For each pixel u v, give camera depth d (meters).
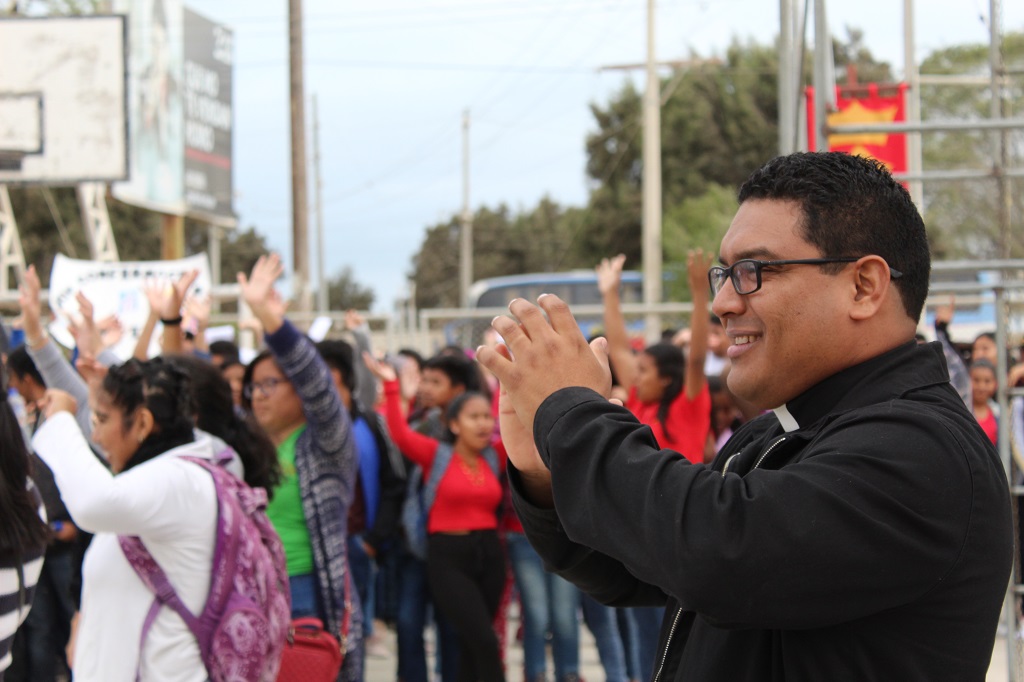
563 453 1.51
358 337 7.28
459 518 5.39
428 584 5.82
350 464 4.37
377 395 8.02
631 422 1.53
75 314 7.85
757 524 1.39
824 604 1.40
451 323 12.62
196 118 15.90
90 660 3.01
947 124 3.87
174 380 3.28
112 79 12.56
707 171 31.52
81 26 12.55
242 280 4.21
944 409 1.54
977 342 7.84
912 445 1.44
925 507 1.41
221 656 2.99
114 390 3.20
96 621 3.02
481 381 6.30
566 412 1.53
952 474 1.44
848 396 1.59
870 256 1.57
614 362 5.67
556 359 1.59
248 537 3.13
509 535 5.71
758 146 31.17
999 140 4.35
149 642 2.97
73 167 12.55
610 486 1.48
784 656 1.50
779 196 1.61
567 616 5.72
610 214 32.56
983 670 1.48
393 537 5.86
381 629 7.54
